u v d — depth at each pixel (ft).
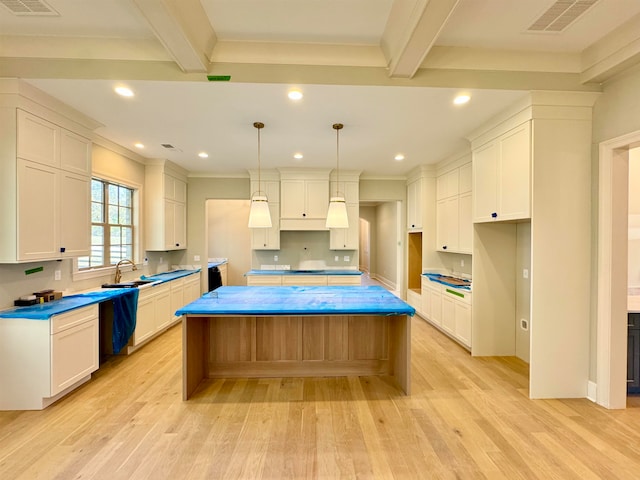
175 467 6.34
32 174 8.73
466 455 6.70
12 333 8.33
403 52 7.34
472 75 8.55
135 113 10.23
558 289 9.07
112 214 14.19
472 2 6.57
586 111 8.98
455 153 14.97
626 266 8.59
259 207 10.91
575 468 6.31
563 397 9.12
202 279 19.51
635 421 7.94
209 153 14.99
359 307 9.00
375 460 6.55
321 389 9.71
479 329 12.51
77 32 7.80
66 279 11.03
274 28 7.63
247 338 10.62
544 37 7.95
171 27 6.45
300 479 6.04
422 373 10.89
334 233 18.97
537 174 8.97
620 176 8.56
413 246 20.22
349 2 6.67
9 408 8.35
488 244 12.46
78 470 6.24
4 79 8.07
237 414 8.27
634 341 9.15
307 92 8.80
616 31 7.63
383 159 16.20
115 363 11.66
